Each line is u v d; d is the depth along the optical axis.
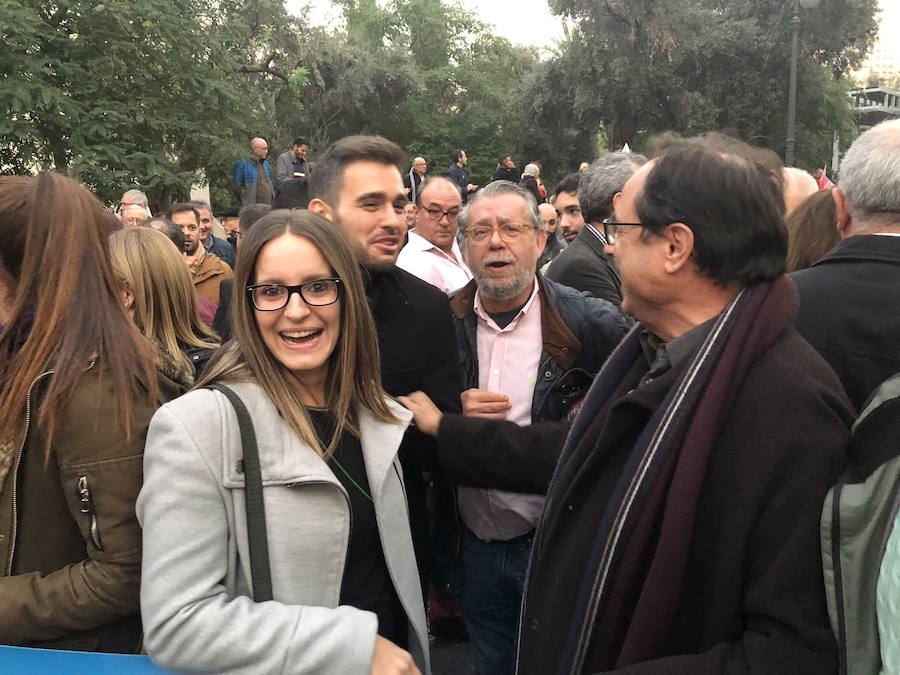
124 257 2.35
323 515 1.31
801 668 1.03
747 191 1.18
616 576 1.18
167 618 1.16
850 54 25.08
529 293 2.19
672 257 1.22
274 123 21.72
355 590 1.44
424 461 1.95
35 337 1.28
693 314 1.26
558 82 26.84
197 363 2.37
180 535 1.20
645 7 23.20
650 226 1.23
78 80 9.52
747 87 23.47
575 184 4.59
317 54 24.47
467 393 2.03
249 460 1.28
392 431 1.51
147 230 2.49
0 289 1.41
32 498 1.28
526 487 1.82
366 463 1.47
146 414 1.32
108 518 1.26
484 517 2.16
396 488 1.51
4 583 1.25
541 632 1.34
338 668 1.19
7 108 8.42
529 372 2.18
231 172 11.55
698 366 1.16
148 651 1.20
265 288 1.37
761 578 1.09
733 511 1.10
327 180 2.05
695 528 1.13
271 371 1.38
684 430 1.14
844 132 25.81
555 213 5.53
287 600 1.27
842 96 25.03
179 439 1.23
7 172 9.12
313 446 1.34
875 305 1.58
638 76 23.52
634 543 1.15
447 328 2.11
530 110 27.62
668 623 1.11
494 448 1.80
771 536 1.08
